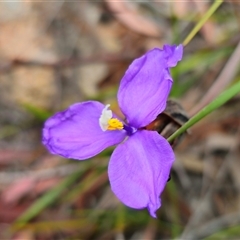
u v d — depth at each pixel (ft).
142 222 1.09
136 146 0.77
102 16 1.28
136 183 0.75
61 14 1.28
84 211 1.11
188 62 1.09
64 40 1.26
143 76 0.78
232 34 1.16
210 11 0.95
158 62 0.78
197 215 1.09
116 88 1.13
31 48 1.24
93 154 0.79
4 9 1.28
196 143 1.15
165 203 1.11
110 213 1.09
